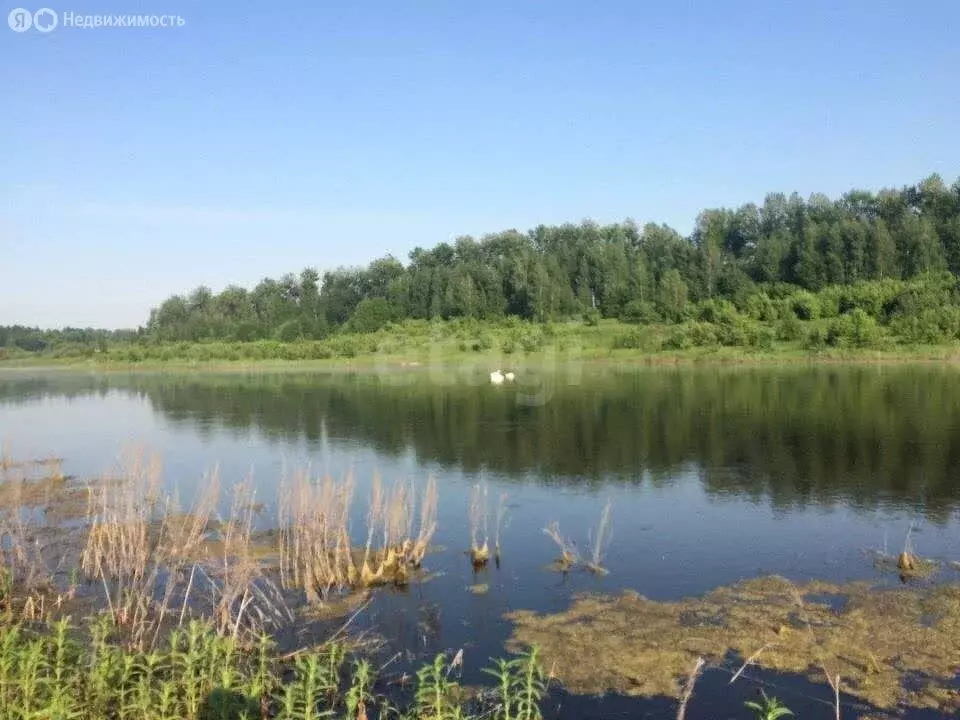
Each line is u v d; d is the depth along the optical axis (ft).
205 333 542.98
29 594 66.59
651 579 69.56
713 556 75.41
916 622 57.11
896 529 82.07
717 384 235.40
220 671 42.96
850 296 362.74
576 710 46.73
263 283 628.28
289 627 60.34
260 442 157.48
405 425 174.60
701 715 45.80
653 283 438.40
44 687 40.63
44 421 204.95
